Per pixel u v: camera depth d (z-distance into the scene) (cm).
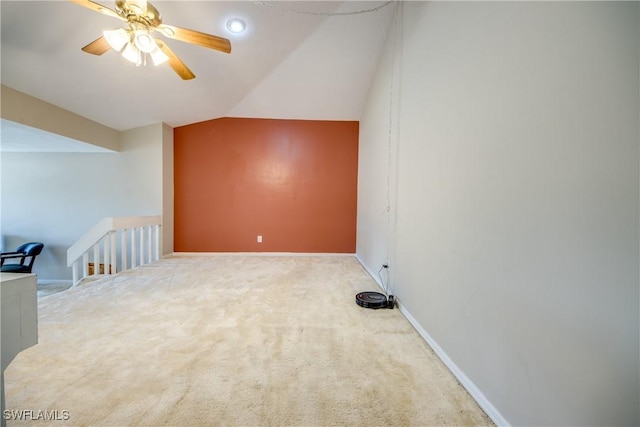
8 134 330
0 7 198
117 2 173
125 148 445
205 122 482
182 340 181
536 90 97
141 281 320
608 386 74
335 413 120
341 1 276
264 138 490
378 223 332
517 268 107
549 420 92
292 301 259
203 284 310
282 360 159
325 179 499
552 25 91
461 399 131
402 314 232
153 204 447
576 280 83
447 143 164
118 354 163
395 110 274
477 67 134
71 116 352
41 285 452
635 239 68
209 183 487
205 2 247
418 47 213
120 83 318
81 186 448
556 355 89
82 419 115
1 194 450
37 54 245
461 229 147
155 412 119
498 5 118
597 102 77
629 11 69
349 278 345
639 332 68
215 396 129
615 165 72
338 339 186
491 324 121
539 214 96
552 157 91
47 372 145
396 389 136
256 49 325
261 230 496
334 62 366
